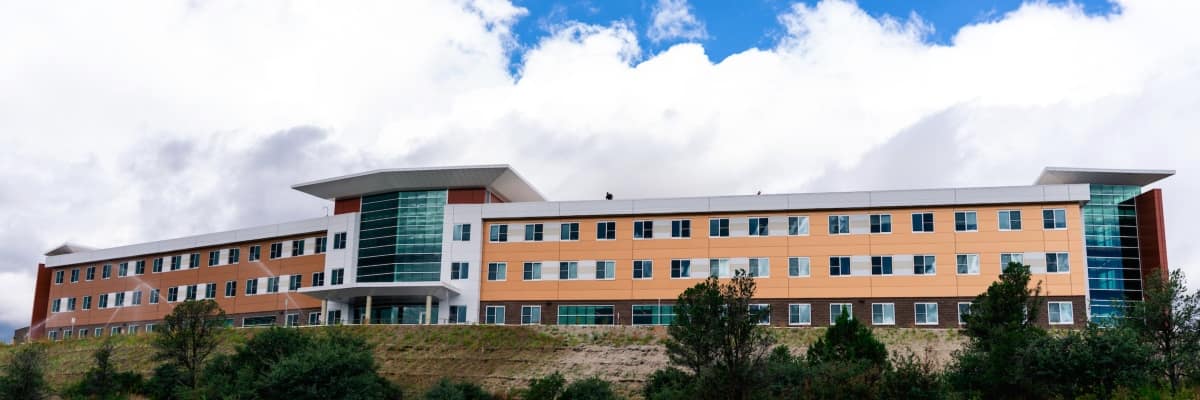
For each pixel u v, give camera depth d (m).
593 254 83.44
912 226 78.25
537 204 85.50
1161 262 79.81
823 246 79.31
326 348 52.81
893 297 77.19
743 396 42.28
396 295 85.75
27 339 106.88
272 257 95.94
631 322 81.25
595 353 68.50
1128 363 41.03
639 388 60.44
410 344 73.31
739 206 81.50
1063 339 43.47
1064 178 84.06
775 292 79.19
